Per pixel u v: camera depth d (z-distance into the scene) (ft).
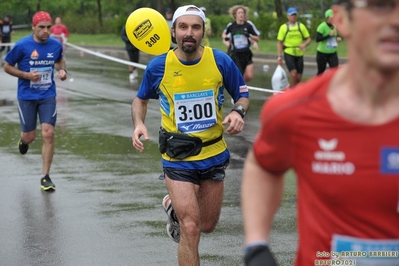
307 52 148.77
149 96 32.04
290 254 35.12
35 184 50.19
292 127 14.12
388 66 12.64
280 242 36.83
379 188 13.55
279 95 14.65
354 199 13.79
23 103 50.85
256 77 115.34
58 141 65.62
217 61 31.14
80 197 46.52
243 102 31.58
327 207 14.19
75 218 42.04
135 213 42.80
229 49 85.76
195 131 30.81
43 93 50.49
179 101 30.86
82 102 91.20
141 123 31.73
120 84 111.04
